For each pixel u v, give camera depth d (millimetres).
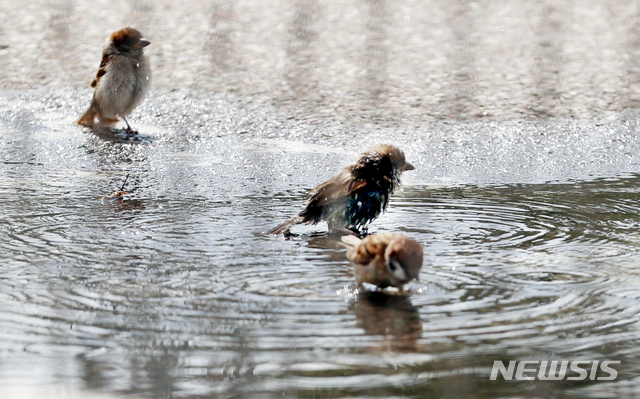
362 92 22375
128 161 16219
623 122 19047
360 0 40531
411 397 6152
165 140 17953
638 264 9648
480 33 32312
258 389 6289
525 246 10484
